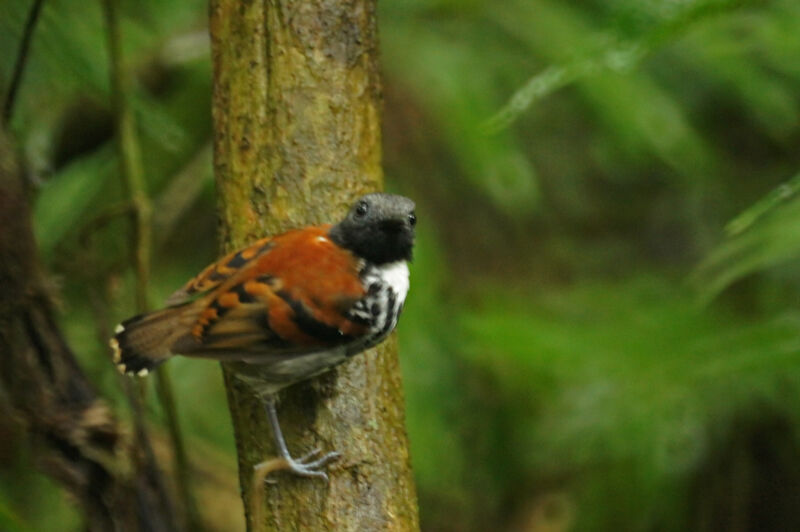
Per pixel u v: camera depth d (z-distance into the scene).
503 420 12.63
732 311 11.12
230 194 7.22
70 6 9.90
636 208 14.21
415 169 12.73
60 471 7.71
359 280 6.94
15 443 10.09
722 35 11.12
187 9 11.69
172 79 12.12
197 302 7.07
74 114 10.98
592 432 10.71
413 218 7.45
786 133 12.99
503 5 11.58
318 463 6.81
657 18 6.17
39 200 10.13
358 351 6.98
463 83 11.45
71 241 10.78
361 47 7.22
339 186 7.16
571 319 12.23
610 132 12.21
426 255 11.55
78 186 10.30
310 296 6.81
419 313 11.42
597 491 11.88
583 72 6.35
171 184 12.26
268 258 7.00
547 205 13.94
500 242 13.46
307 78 7.08
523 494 13.35
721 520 12.13
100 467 7.72
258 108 7.09
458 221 13.31
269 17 7.05
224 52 7.16
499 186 11.40
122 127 8.94
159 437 11.28
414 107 12.38
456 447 12.27
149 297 9.12
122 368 7.00
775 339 9.09
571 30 11.27
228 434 11.77
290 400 6.98
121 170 8.98
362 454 6.91
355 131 7.21
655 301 12.16
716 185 13.55
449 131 11.43
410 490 7.07
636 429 10.51
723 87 12.79
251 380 6.92
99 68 9.66
